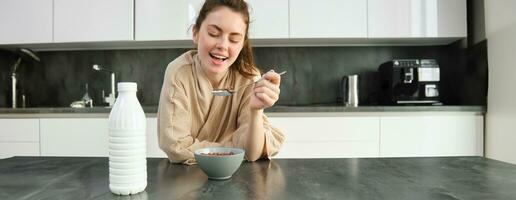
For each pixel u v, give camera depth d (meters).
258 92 0.81
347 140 1.94
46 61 2.50
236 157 0.65
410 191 0.59
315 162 0.84
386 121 1.94
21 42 2.18
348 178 0.68
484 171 0.73
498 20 1.89
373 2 2.12
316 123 1.94
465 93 2.25
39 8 2.17
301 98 2.48
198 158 0.65
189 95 1.00
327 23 2.13
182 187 0.61
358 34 2.13
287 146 1.94
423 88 2.12
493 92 1.93
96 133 1.97
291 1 2.13
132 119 0.56
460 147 1.96
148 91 2.49
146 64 2.49
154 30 2.15
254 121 0.84
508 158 1.80
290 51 2.48
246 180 0.66
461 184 0.63
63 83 2.50
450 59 2.44
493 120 1.92
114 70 2.50
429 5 2.12
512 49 1.77
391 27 2.12
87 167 0.78
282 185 0.63
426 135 1.94
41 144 1.98
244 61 1.05
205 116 1.05
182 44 2.35
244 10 0.89
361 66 2.48
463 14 2.11
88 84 2.50
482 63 2.03
